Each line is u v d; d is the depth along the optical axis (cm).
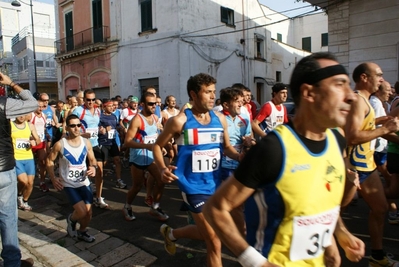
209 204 156
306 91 142
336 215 157
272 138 145
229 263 362
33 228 473
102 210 566
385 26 1055
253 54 2027
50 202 630
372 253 332
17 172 539
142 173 496
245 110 464
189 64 1609
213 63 1744
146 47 1684
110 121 700
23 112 318
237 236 150
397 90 503
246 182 145
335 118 139
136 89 1748
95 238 452
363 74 313
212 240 294
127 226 489
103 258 394
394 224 446
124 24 1773
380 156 463
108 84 1900
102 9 1880
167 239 356
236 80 1900
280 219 147
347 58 1140
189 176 310
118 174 714
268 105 512
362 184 321
